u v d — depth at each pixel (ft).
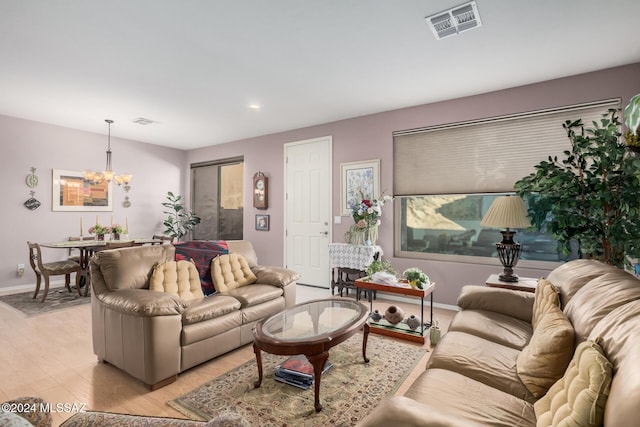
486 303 7.57
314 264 16.46
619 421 2.42
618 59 9.38
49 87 11.68
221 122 16.02
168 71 10.36
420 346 8.91
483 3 6.97
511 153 11.46
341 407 6.12
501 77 10.64
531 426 3.72
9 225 15.40
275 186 18.03
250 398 6.44
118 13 7.33
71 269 14.02
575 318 4.75
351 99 12.76
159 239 18.63
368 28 7.94
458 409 3.93
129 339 7.05
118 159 19.29
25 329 10.23
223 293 9.30
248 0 6.88
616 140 7.29
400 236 14.07
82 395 6.63
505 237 9.31
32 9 7.16
